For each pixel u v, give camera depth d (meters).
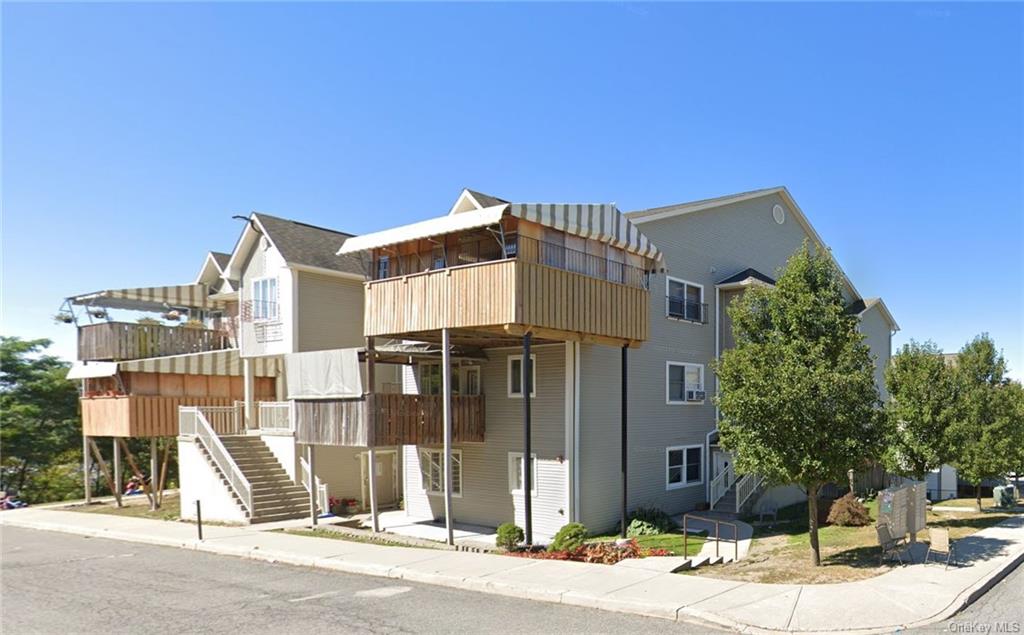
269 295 25.27
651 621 9.41
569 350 19.23
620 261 19.50
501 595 11.09
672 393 23.11
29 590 11.91
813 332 13.02
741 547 16.33
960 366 20.70
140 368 25.23
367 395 18.08
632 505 20.98
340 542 16.28
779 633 8.75
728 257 25.94
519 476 20.11
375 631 9.03
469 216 16.44
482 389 21.17
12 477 37.12
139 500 28.78
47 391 36.88
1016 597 10.51
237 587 11.94
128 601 10.97
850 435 12.23
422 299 17.61
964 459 18.98
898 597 10.14
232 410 25.36
